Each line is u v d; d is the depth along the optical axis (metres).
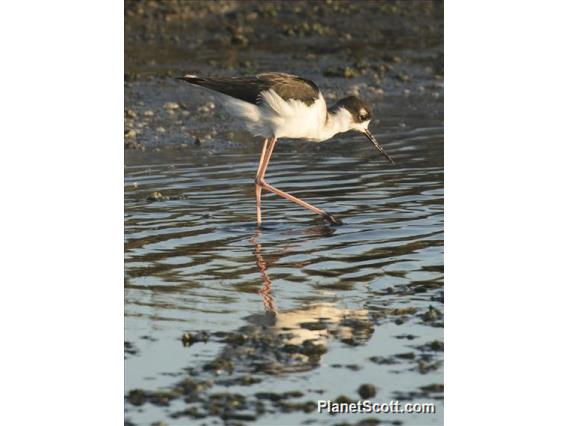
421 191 13.23
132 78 20.44
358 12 27.53
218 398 7.33
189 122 17.64
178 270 10.11
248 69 21.48
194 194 13.18
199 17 26.28
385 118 18.25
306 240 11.16
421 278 9.87
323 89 20.25
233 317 8.88
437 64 22.75
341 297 9.38
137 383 7.59
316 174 14.36
